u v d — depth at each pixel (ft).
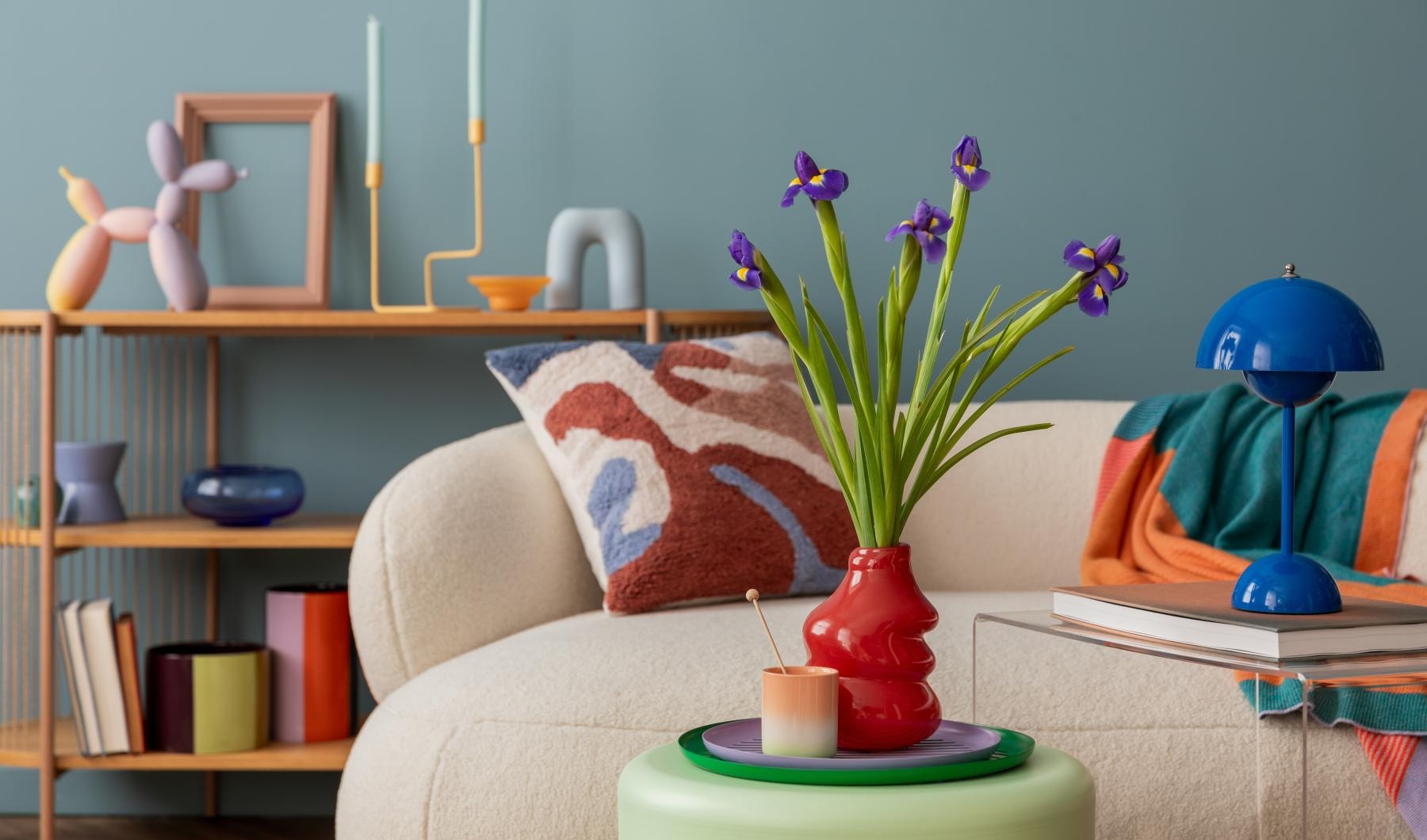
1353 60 9.05
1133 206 9.09
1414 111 9.05
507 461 6.69
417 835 5.16
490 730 5.23
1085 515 7.60
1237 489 7.21
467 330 8.55
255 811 8.98
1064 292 3.80
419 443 9.12
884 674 3.72
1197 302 9.10
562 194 9.10
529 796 5.12
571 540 6.87
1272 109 9.06
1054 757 3.79
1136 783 5.15
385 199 9.09
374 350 9.11
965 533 7.62
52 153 9.02
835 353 3.86
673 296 9.13
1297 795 5.06
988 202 9.11
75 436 9.07
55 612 7.76
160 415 9.07
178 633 9.05
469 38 9.05
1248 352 4.22
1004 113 9.09
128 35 9.02
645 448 6.57
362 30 9.04
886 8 9.07
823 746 3.56
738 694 5.24
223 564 9.04
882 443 3.82
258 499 7.89
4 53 9.02
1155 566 6.75
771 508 6.60
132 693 7.63
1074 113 9.07
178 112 8.90
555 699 5.26
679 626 5.83
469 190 9.09
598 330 8.96
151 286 9.02
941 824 3.29
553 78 9.08
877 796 3.34
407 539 6.07
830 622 3.77
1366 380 9.06
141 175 9.04
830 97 9.09
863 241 9.10
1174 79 9.07
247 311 8.23
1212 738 5.20
